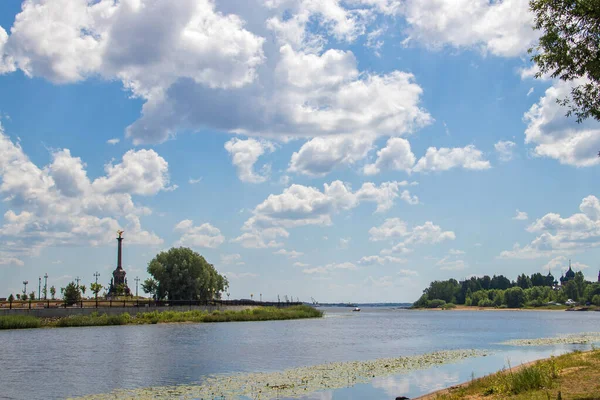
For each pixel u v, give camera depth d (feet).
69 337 276.82
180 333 310.86
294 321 511.81
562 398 82.12
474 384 107.04
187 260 569.23
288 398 114.52
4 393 121.80
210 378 141.08
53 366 166.50
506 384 97.40
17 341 252.21
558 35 93.97
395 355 196.24
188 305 520.42
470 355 193.36
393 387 127.03
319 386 128.16
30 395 119.34
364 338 286.05
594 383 94.12
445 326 431.43
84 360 181.57
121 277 648.79
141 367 163.94
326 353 204.33
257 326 404.16
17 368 162.40
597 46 91.40
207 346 232.53
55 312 374.43
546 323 466.29
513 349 216.54
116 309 419.13
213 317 457.68
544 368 107.04
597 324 439.22
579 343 240.53
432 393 110.93
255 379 138.72
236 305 606.55
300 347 229.86
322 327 405.80
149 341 256.11
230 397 115.34
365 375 144.87
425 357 187.83
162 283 549.54
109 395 118.42
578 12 90.02
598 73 91.30
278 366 165.37
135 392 121.70
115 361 178.81
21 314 355.15
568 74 95.81
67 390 125.08
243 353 204.33
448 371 152.35
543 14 94.89
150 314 421.59
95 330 330.54
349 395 117.39
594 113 95.25
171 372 152.76
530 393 89.56
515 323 472.85
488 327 402.93
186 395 117.80
